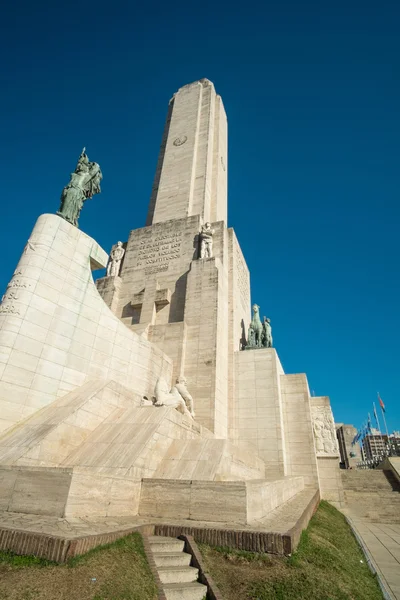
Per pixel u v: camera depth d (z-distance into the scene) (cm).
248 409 1988
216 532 627
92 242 1598
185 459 1007
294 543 625
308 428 2031
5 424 1130
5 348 1198
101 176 1755
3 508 695
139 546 555
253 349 2200
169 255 2480
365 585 627
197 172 2959
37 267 1368
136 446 980
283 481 1184
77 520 623
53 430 1024
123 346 1603
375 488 2016
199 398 1828
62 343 1359
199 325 2038
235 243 2645
